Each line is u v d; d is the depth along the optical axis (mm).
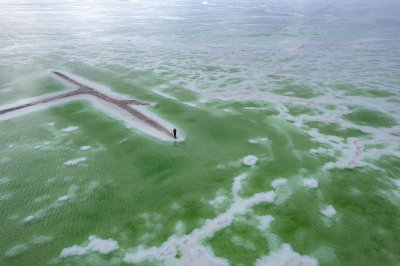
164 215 24828
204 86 55094
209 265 20562
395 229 23328
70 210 25188
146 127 39250
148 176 29578
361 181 28844
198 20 133375
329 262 20703
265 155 33062
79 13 152625
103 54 77438
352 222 24094
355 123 40531
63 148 34125
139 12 161000
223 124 40094
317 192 27422
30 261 20812
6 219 24156
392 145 35094
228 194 27203
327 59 73250
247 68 66750
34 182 28438
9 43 87125
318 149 34281
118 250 21719
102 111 43844
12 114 42281
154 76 60438
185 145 34969
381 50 80375
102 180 28875
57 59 71438
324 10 167375
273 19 135250
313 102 47562
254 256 21219
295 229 23469
